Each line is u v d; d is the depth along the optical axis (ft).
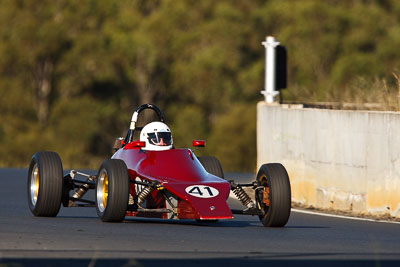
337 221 144.15
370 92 219.41
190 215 120.37
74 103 644.27
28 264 86.28
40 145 620.90
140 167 131.44
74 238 106.63
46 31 647.56
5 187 217.36
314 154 175.32
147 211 122.31
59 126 632.79
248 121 582.35
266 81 213.46
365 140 159.84
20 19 649.61
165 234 113.39
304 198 178.19
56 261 88.43
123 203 122.83
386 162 154.30
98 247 98.84
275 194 124.57
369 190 158.30
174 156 132.26
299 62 650.02
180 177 126.62
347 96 229.45
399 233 124.57
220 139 583.58
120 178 123.24
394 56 651.66
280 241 109.40
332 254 97.91
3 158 615.16
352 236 118.01
